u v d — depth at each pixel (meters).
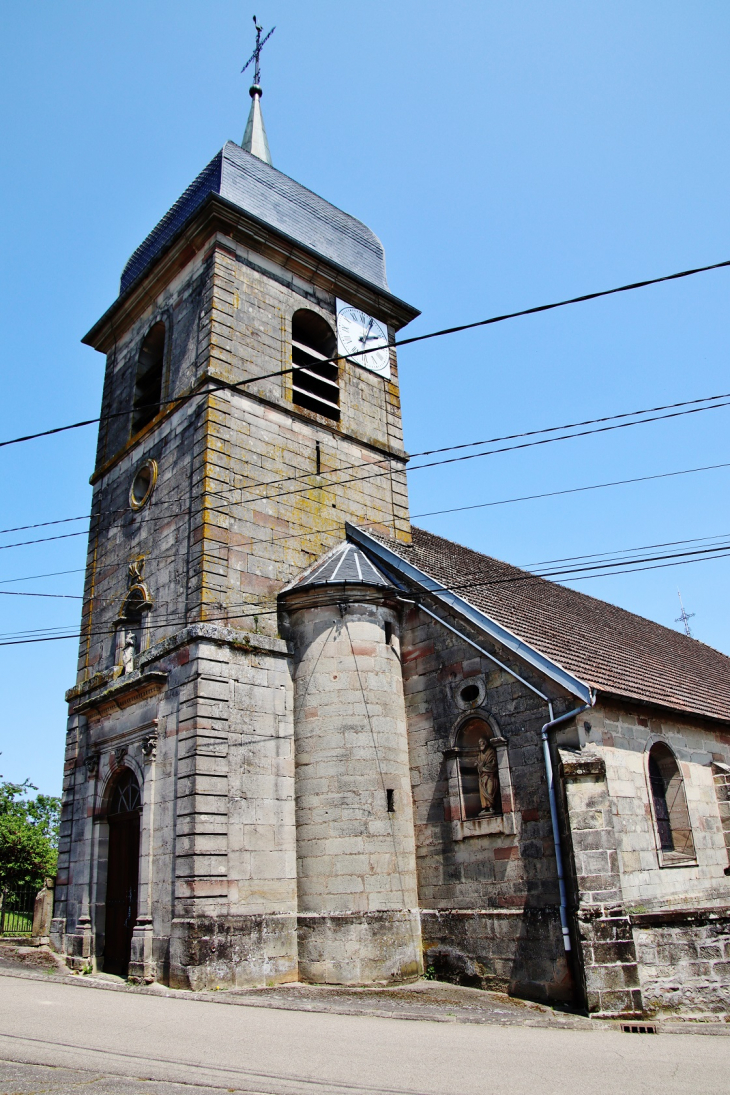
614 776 15.46
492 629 16.72
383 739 17.31
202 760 16.02
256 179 23.47
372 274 25.80
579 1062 9.59
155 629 19.12
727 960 12.84
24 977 16.98
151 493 21.12
